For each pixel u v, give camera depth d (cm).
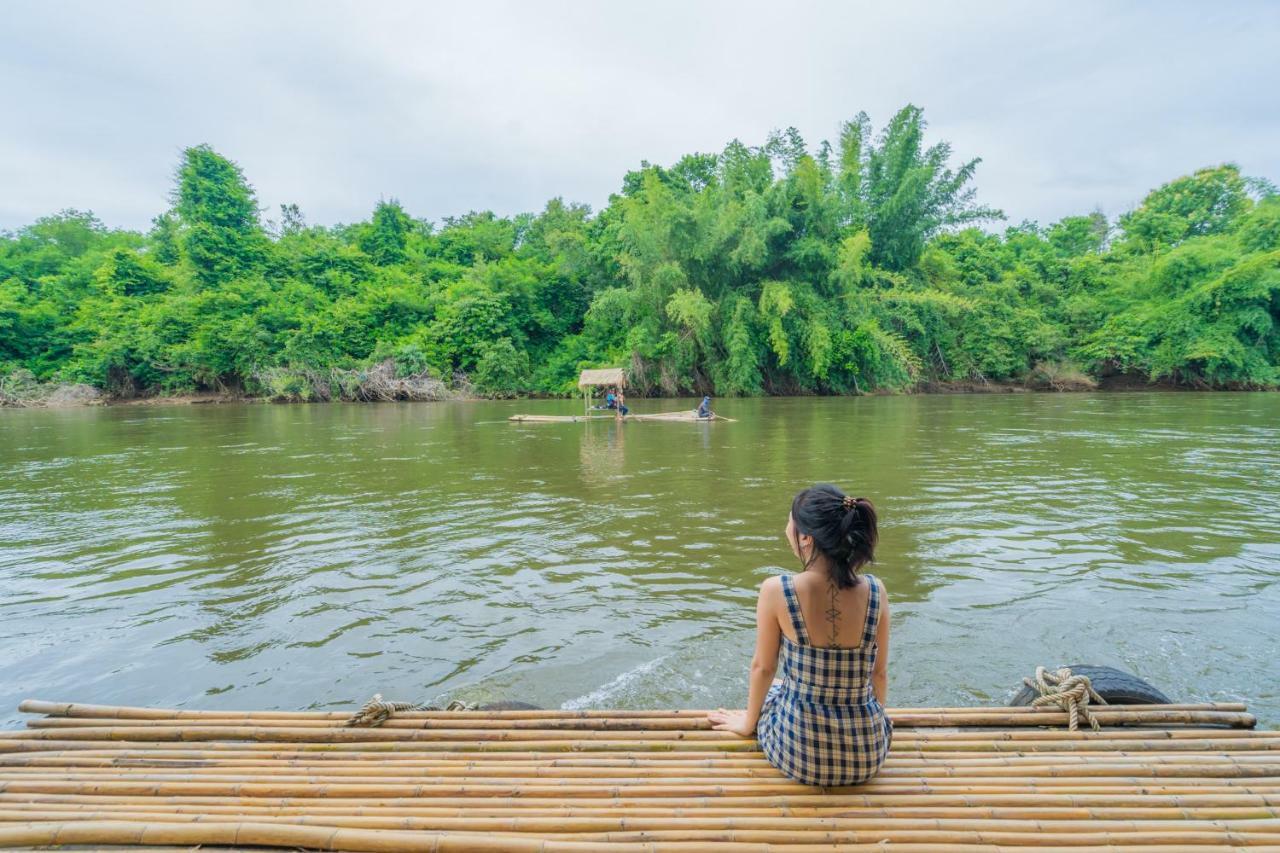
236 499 847
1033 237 4753
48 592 512
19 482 980
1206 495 812
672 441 1429
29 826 209
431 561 583
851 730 223
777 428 1677
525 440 1488
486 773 245
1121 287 3794
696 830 212
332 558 595
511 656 398
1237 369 3397
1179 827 214
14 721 330
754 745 259
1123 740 263
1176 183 4669
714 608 470
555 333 3809
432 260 4541
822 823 214
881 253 3644
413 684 365
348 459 1197
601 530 680
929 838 208
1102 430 1546
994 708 284
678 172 3891
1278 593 479
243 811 222
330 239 4622
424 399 3228
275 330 3431
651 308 3275
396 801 228
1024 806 223
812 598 222
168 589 518
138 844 207
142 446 1433
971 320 3631
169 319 3388
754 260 3045
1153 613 446
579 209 4691
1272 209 3731
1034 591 490
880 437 1451
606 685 362
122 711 283
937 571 537
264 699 349
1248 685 350
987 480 925
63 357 3603
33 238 4969
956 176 3572
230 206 4391
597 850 202
